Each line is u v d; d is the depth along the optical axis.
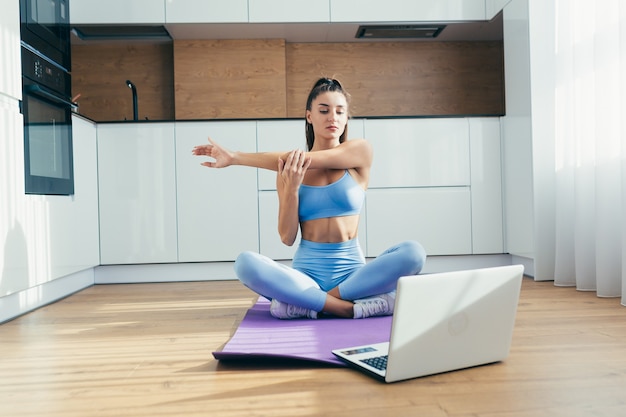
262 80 4.33
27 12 2.70
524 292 2.91
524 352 1.66
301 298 2.15
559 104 3.18
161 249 3.70
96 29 4.04
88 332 2.14
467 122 3.80
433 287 1.38
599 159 2.72
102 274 3.72
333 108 2.30
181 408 1.24
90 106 4.38
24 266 2.54
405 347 1.37
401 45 4.51
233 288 3.30
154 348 1.84
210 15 3.90
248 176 3.72
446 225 3.79
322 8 3.95
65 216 3.09
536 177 3.35
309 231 2.32
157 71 4.40
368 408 1.20
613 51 2.72
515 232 3.62
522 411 1.16
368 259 3.79
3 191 2.36
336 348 1.69
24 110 2.62
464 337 1.47
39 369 1.62
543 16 3.35
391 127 3.77
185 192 3.70
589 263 2.91
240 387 1.38
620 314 2.26
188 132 3.70
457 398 1.25
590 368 1.47
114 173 3.68
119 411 1.23
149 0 3.88
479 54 4.53
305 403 1.25
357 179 2.33
